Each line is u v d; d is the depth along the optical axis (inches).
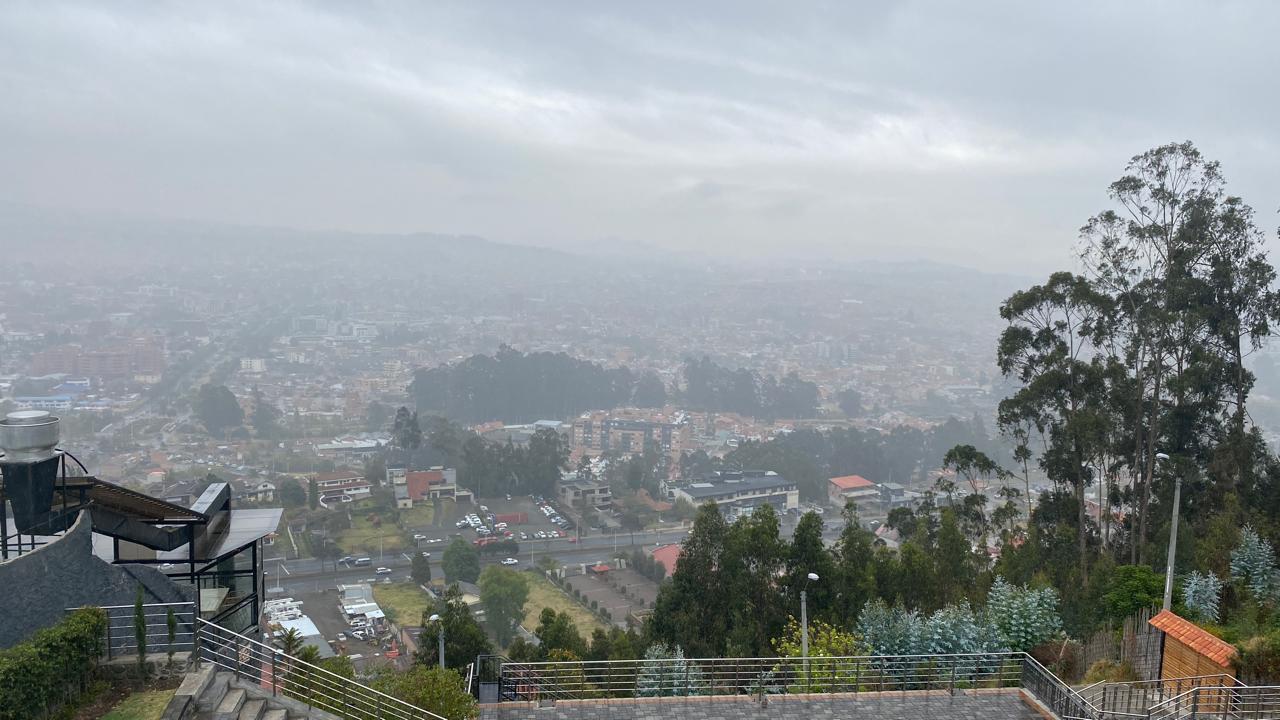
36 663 363.6
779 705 546.0
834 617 949.2
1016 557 1085.1
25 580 410.6
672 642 1015.6
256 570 599.2
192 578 540.7
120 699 395.9
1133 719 492.4
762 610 1011.9
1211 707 498.0
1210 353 1189.1
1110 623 730.8
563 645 1037.8
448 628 972.6
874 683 625.3
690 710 538.3
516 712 538.9
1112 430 1190.9
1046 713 530.9
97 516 508.4
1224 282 1204.5
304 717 421.7
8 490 474.9
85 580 440.8
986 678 650.2
